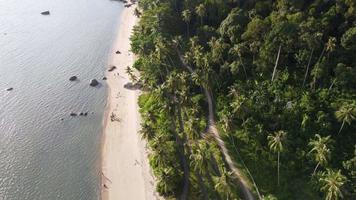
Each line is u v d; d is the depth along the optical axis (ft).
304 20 352.28
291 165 292.40
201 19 459.73
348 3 342.23
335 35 353.51
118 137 366.84
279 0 390.42
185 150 326.24
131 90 435.94
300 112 319.47
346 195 260.83
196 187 296.10
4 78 474.90
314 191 275.39
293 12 371.15
